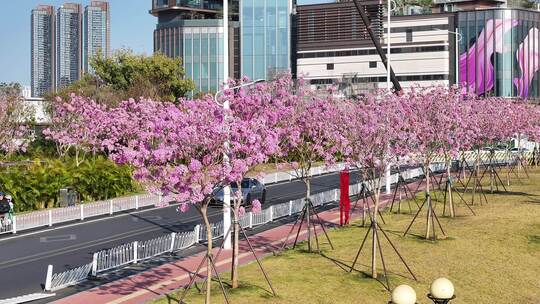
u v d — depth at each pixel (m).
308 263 20.97
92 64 87.31
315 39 120.56
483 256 21.66
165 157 13.68
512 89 118.81
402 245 23.56
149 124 14.15
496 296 17.50
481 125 36.91
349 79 100.38
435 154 35.03
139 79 77.62
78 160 49.66
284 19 118.69
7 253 25.12
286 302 16.44
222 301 16.44
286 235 27.08
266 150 15.40
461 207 33.53
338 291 17.52
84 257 24.16
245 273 19.66
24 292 18.94
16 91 60.59
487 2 131.50
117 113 44.09
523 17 120.50
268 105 20.52
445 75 119.19
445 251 22.44
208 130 14.13
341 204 28.88
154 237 28.14
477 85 118.81
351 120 23.38
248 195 35.56
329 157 23.53
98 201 38.97
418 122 26.59
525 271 19.88
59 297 18.22
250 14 119.06
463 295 17.47
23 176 36.81
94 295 17.89
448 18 119.56
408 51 120.56
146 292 18.05
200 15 127.56
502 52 118.69
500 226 26.84
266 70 108.56
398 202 36.31
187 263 21.88
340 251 22.84
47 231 30.36
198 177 13.77
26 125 58.91
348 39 118.88
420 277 19.08
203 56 120.50
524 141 74.25
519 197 36.97
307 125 22.84
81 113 47.59
